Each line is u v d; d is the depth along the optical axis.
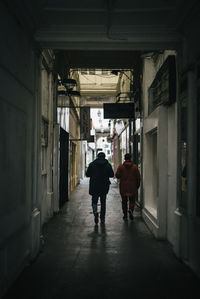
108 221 8.63
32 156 5.34
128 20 4.91
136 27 5.09
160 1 4.38
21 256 4.52
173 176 6.03
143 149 9.71
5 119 3.75
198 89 4.59
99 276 4.42
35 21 4.83
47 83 9.05
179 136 5.43
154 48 5.73
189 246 4.83
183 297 3.72
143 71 10.16
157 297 3.72
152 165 8.94
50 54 8.87
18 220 4.34
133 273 4.55
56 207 9.93
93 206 8.22
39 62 5.84
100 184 8.24
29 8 4.39
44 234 7.06
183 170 5.12
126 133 17.23
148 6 4.52
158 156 6.68
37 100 5.71
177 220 5.26
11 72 4.03
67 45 5.66
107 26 5.05
